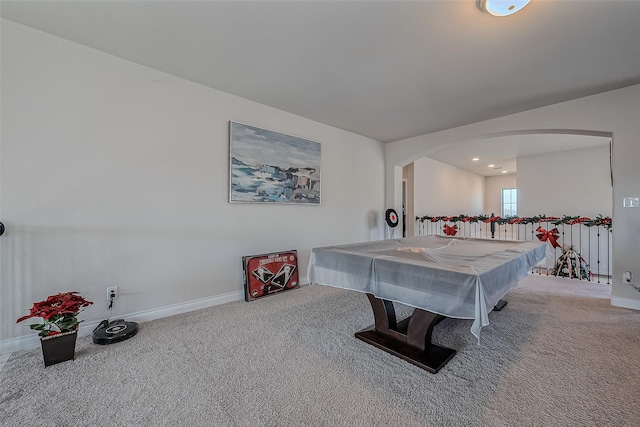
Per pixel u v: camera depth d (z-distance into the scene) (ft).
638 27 6.18
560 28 6.25
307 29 6.40
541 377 5.35
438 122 12.78
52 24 6.33
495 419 4.27
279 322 8.06
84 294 7.17
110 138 7.52
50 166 6.72
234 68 8.19
